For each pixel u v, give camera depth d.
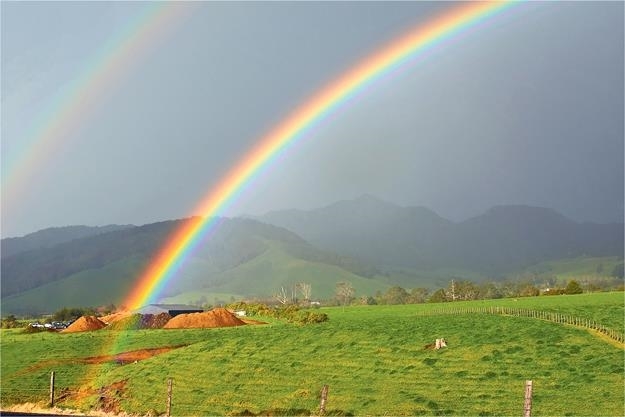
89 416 53.12
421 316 104.06
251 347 78.06
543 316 86.19
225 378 64.56
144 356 85.00
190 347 83.12
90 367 79.31
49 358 88.50
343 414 46.47
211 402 56.25
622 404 42.00
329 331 83.88
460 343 67.00
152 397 59.97
